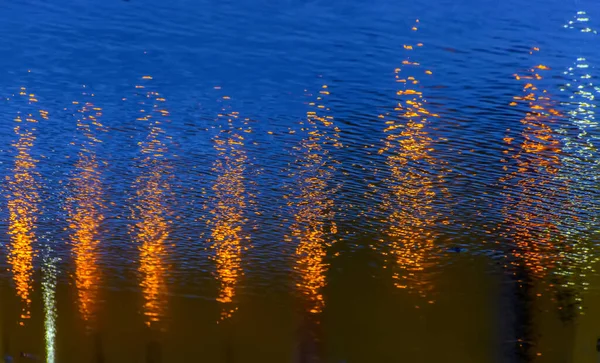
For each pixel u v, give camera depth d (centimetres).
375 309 952
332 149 1475
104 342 884
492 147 1499
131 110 1642
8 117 1575
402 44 2102
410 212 1221
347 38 2128
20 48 1950
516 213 1223
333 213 1215
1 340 888
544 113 1691
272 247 1105
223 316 935
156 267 1045
